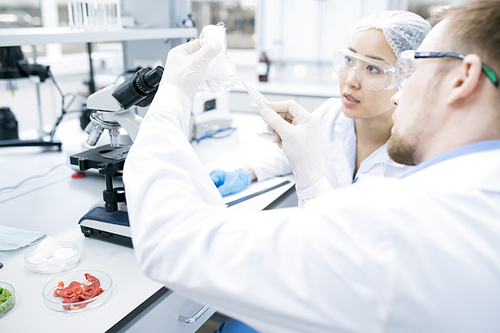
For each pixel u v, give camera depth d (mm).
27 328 840
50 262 1046
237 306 597
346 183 1534
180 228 630
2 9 3311
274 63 3992
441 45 608
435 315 505
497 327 537
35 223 1307
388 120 1425
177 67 856
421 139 651
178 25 2180
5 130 2082
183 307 1061
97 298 919
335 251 542
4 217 1342
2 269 1062
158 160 710
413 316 506
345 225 551
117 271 1048
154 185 681
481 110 576
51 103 3490
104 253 1139
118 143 1351
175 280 619
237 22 4070
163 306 987
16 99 3221
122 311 896
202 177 758
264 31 3945
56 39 1371
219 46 871
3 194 1532
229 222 632
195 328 1128
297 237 574
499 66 551
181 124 804
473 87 562
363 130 1507
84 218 1209
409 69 844
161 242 632
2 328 837
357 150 1576
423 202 541
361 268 521
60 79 3533
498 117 570
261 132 2324
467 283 505
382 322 513
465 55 578
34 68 2074
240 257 589
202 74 854
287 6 3797
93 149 1405
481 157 577
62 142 2127
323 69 3832
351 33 1373
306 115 1102
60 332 831
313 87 3625
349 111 1377
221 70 957
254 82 3947
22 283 1001
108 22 1771
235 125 2588
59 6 3689
